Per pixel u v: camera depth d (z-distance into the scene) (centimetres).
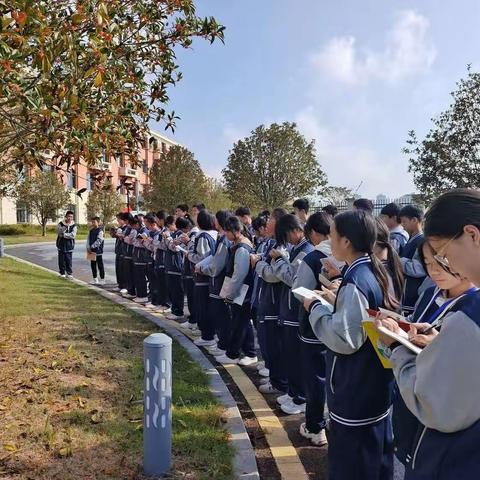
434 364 145
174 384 464
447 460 148
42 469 303
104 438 344
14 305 786
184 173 3678
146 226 1004
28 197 3189
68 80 347
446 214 144
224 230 560
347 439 245
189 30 484
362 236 248
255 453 354
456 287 187
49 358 512
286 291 421
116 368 489
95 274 1246
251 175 3000
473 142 1316
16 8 290
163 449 301
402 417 190
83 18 339
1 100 419
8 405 390
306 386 362
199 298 647
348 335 235
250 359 573
